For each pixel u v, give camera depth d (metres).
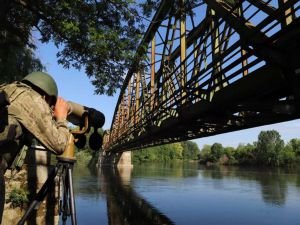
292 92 10.43
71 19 15.32
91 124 3.21
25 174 6.29
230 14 11.52
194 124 20.36
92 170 91.50
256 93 12.41
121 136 54.03
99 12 15.74
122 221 26.34
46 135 2.61
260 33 10.20
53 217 6.53
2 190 2.54
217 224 26.69
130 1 15.62
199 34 20.42
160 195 42.34
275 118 14.42
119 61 16.09
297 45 9.34
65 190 3.10
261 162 186.12
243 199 40.78
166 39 25.25
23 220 2.97
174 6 16.08
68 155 3.06
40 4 14.88
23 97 2.58
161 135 29.66
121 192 43.41
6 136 2.49
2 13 12.45
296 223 27.44
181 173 94.12
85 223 24.73
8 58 19.73
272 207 35.06
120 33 16.09
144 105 31.00
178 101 18.77
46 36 16.81
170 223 26.53
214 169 134.12
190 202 37.41
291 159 175.50
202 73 14.69
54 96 2.90
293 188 54.91
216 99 15.39
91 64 16.23
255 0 10.38
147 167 133.25
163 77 25.77
